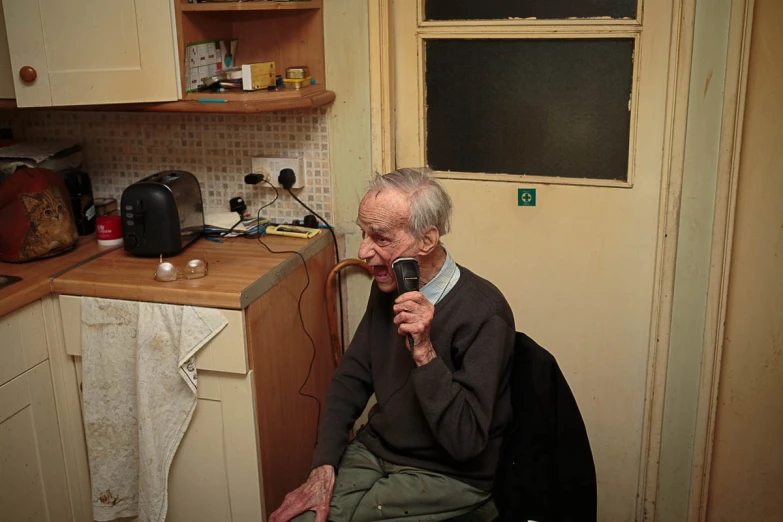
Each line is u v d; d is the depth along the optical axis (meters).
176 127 2.42
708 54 1.92
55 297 2.02
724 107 1.92
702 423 2.16
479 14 2.13
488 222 2.28
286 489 2.17
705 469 2.21
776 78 1.90
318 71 2.25
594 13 2.04
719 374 2.13
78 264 2.11
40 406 2.01
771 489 2.20
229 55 2.29
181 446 2.01
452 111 2.23
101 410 2.05
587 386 2.31
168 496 2.06
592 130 2.12
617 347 2.25
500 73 2.16
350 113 2.26
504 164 2.23
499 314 1.63
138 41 2.03
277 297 2.04
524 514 1.60
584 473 1.58
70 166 2.41
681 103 1.96
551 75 2.12
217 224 2.33
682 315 2.11
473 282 1.66
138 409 1.95
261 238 2.29
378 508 1.65
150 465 1.96
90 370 2.03
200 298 1.86
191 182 2.25
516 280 2.30
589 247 2.20
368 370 1.81
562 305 2.27
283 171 2.31
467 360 1.58
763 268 2.03
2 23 2.09
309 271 2.23
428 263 1.63
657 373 2.18
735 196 1.98
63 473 2.12
